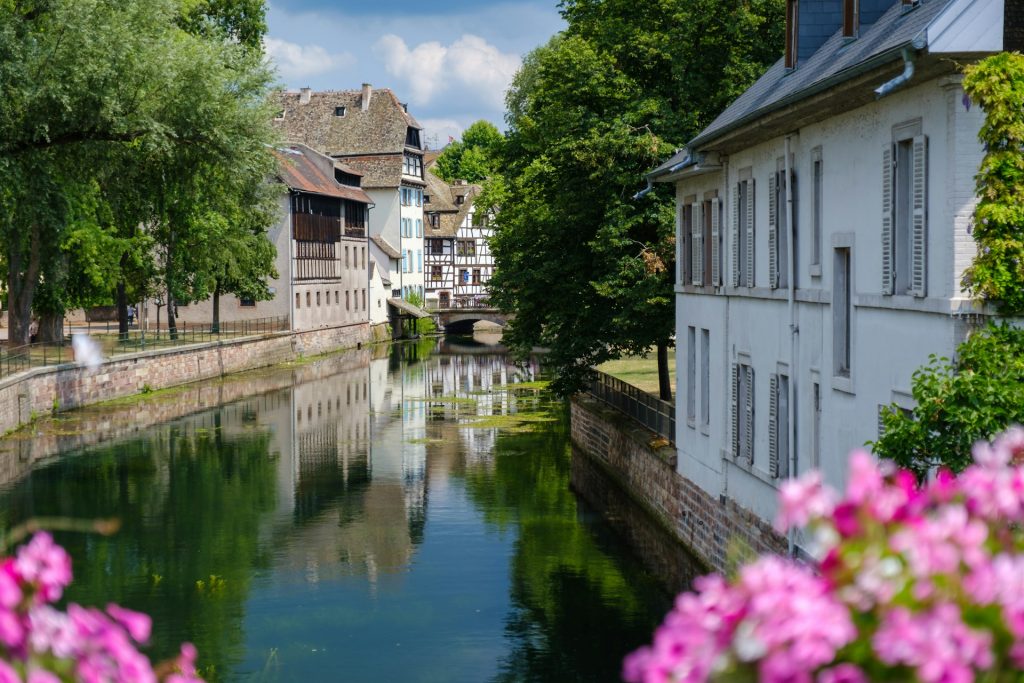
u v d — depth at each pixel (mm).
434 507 30516
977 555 3861
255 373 66125
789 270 18578
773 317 19656
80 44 34812
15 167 34875
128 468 35625
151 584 23375
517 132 37625
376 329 97250
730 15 33375
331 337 84562
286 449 39750
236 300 77250
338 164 91062
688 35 33688
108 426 43906
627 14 36062
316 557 25500
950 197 13141
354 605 22062
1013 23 12875
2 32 33344
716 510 22906
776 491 19422
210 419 47031
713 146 21406
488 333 113188
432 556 25578
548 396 55406
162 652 19438
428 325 110312
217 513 29656
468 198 129750
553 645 19688
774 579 3746
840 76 14703
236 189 41188
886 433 13070
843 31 17844
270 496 31812
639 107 32844
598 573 24062
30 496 31203
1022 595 3736
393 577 23938
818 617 3596
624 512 29719
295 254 78000
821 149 17453
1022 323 12820
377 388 59219
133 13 36500
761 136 19641
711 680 3729
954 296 13094
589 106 34062
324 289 84375
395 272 105938
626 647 19578
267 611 21703
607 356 35812
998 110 12336
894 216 14750
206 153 38875
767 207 20047
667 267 32375
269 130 39469
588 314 35062
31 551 4570
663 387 35062
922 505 4273
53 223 37188
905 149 14758
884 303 14992
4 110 34094
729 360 22219
